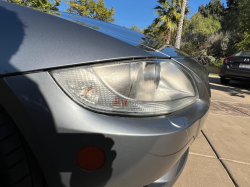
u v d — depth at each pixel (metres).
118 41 0.92
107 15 17.66
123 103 0.81
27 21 0.88
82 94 0.76
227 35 16.66
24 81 0.72
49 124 0.72
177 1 10.88
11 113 0.74
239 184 1.46
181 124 0.91
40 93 0.72
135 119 0.82
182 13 10.55
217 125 2.58
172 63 1.03
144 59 0.89
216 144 2.04
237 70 5.51
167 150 0.87
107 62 0.81
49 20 0.94
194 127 1.03
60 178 0.77
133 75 0.85
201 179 1.48
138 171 0.83
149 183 0.91
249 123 2.75
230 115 3.05
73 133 0.73
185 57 1.19
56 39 0.83
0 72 0.72
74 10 17.23
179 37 10.84
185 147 1.04
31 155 0.79
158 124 0.84
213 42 16.80
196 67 1.23
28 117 0.72
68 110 0.73
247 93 5.02
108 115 0.79
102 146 0.75
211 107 3.44
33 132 0.73
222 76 5.99
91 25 1.11
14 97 0.72
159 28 11.70
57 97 0.73
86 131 0.73
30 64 0.74
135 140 0.78
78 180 0.77
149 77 0.89
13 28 0.83
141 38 1.20
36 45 0.79
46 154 0.74
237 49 15.07
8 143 0.74
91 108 0.76
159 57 0.96
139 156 0.80
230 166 1.67
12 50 0.76
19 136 0.77
